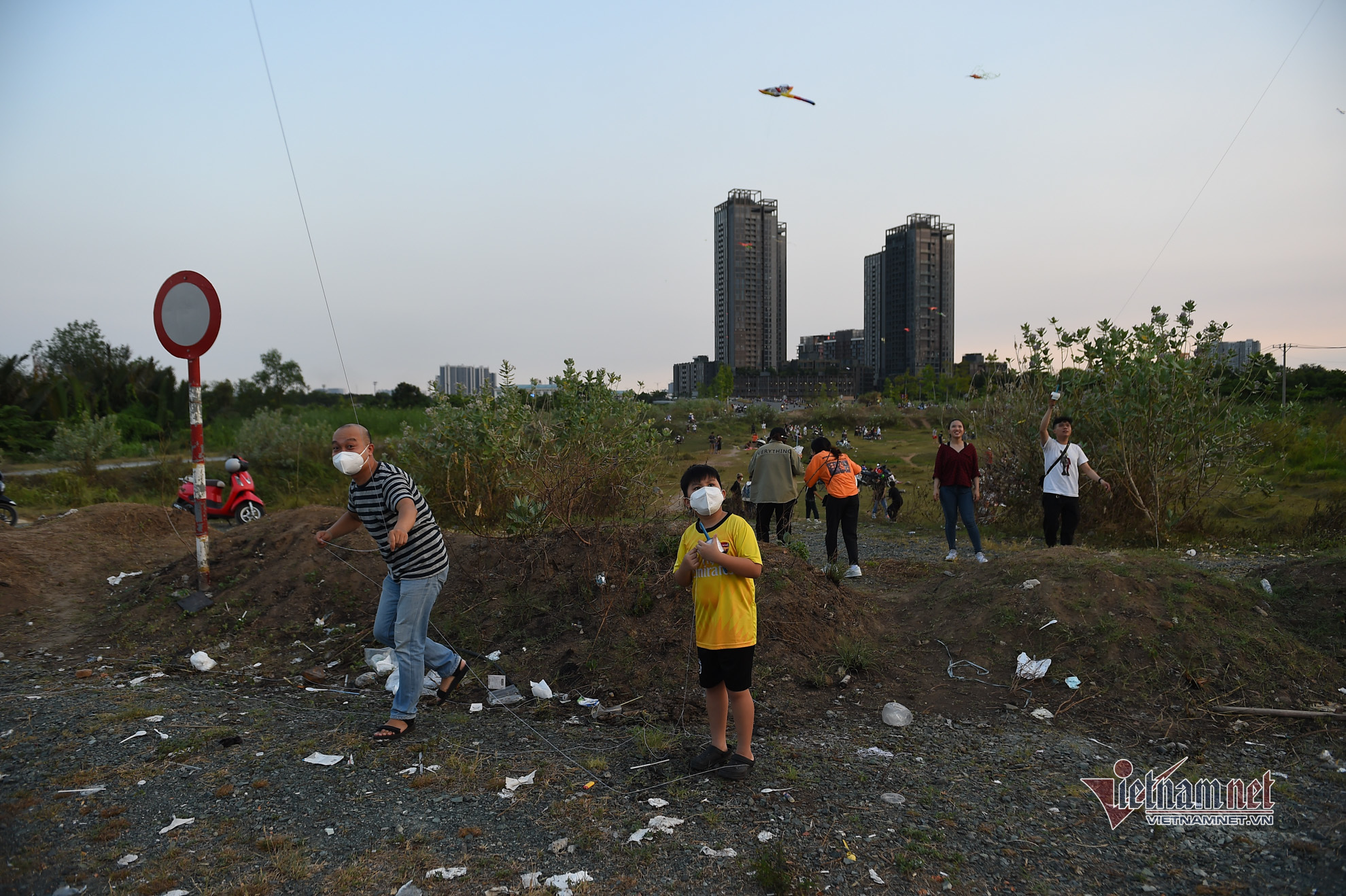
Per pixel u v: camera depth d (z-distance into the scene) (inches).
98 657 211.5
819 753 150.2
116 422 1114.1
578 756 147.8
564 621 211.3
